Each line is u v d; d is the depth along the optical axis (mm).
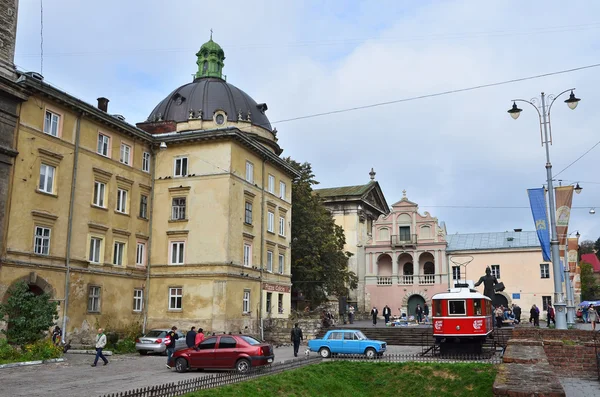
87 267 35344
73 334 33781
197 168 41531
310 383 19766
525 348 17141
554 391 9578
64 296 33188
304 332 43250
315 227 54375
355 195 72438
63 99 33656
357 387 21266
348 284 62875
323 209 57156
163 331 33188
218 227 39969
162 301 40594
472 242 65375
